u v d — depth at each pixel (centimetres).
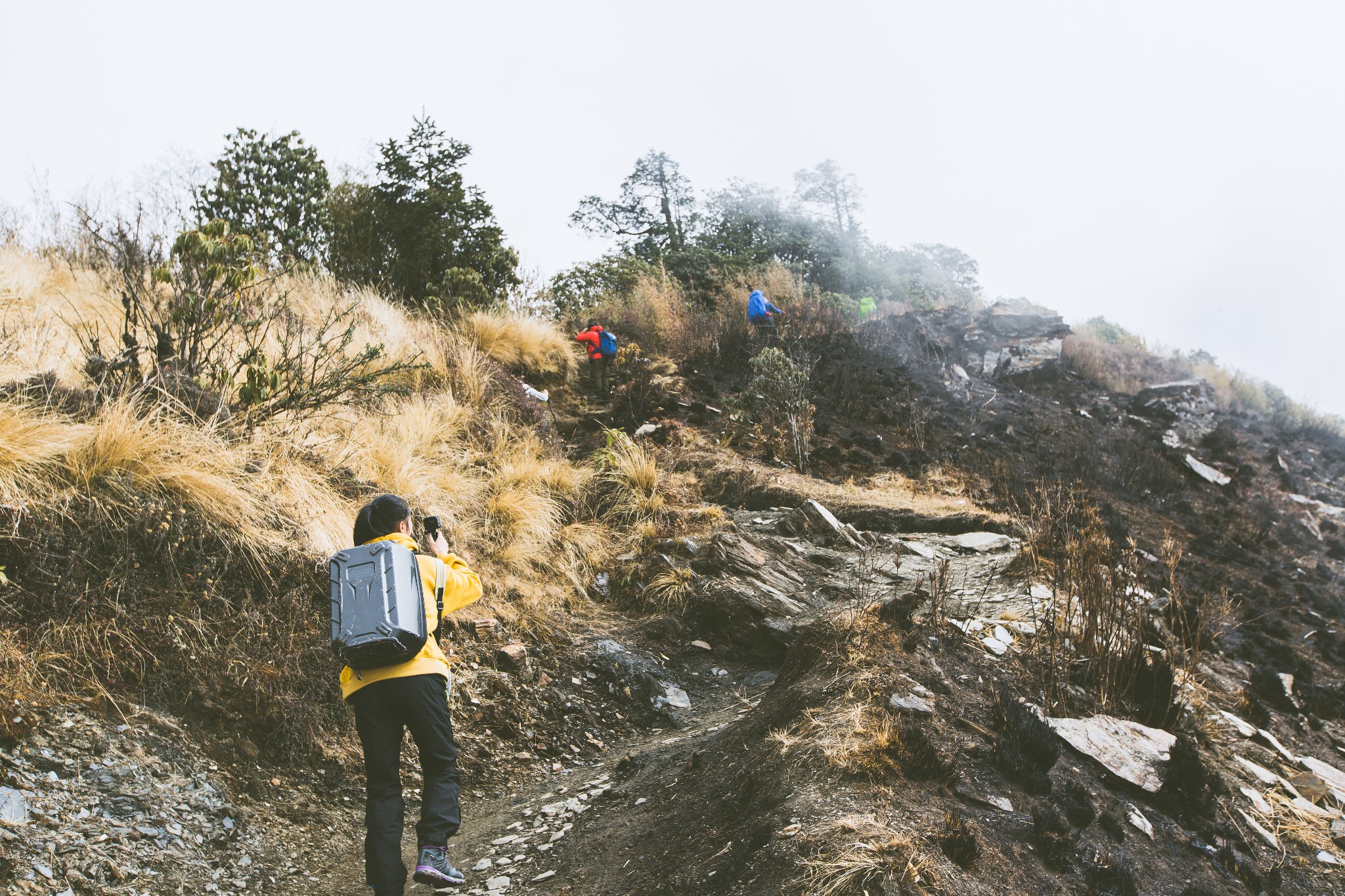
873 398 1322
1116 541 941
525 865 370
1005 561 752
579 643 636
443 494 697
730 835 330
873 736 363
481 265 1309
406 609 310
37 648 367
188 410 520
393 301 1179
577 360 1325
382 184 1298
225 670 418
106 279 744
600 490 866
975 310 1766
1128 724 447
